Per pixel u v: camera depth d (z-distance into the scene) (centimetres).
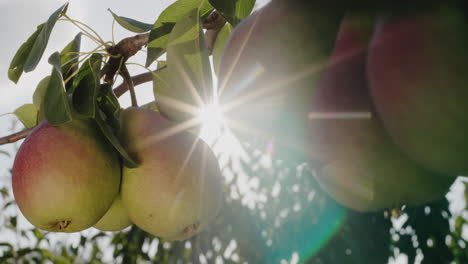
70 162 35
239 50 23
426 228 125
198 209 36
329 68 20
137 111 39
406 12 17
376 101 18
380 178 20
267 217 166
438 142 17
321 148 21
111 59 41
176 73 35
